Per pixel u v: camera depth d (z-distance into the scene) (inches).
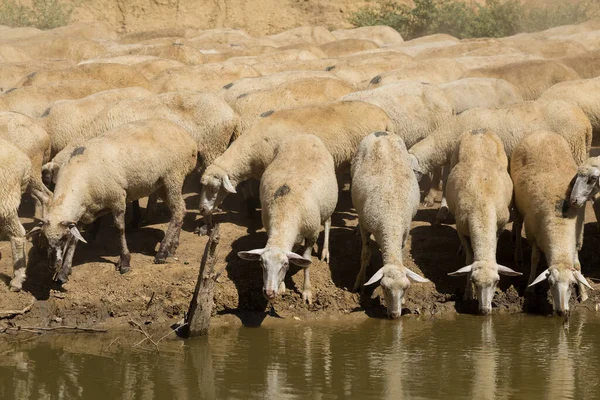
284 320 687.7
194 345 641.6
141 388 564.4
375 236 695.7
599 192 756.0
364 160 722.8
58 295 685.3
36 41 1434.5
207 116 835.4
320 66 1163.3
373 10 2324.1
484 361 605.0
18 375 587.5
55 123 844.6
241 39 1673.2
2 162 663.8
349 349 629.6
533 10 1968.5
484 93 960.9
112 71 1005.2
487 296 670.5
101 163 697.6
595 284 735.1
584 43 1449.3
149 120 751.1
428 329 671.8
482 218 695.7
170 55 1252.5
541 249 711.7
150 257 747.4
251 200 840.9
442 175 931.3
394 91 891.4
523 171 738.2
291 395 550.3
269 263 641.6
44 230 666.2
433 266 744.3
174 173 740.0
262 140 803.4
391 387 561.9
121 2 2332.7
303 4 2377.0
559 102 828.6
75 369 597.3
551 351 624.7
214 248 644.7
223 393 554.6
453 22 2026.3
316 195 687.7
